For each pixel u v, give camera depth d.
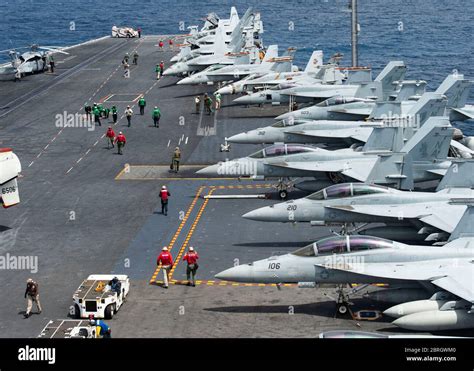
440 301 43.31
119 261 56.09
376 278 44.91
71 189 73.88
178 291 50.66
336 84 110.88
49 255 57.72
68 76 133.88
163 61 147.25
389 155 61.56
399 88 101.31
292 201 57.56
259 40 159.62
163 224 63.84
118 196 71.44
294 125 83.75
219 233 61.38
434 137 64.94
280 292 50.03
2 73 131.75
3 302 49.69
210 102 104.94
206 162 82.12
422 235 55.59
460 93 88.69
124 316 46.91
